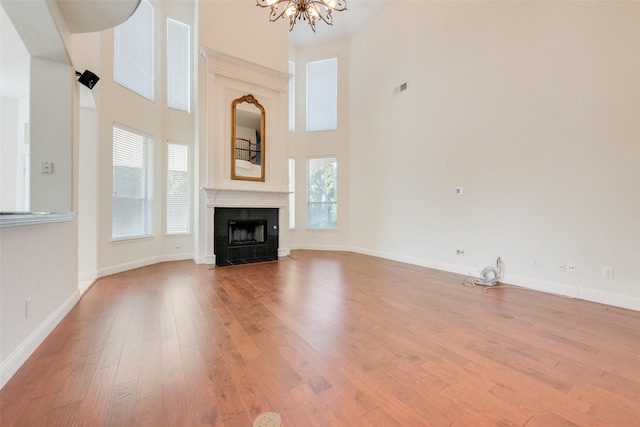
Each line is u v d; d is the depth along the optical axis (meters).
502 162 3.88
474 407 1.43
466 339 2.19
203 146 5.06
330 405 1.43
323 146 6.92
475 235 4.21
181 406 1.42
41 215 2.04
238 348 2.02
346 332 2.30
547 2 3.42
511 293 3.40
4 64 3.40
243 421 1.32
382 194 5.89
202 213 5.07
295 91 7.06
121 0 2.46
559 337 2.23
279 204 5.81
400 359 1.89
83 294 3.28
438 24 4.72
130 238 4.59
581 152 3.16
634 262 2.85
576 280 3.22
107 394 1.51
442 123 4.68
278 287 3.64
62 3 2.41
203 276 4.21
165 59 5.29
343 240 6.77
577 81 3.19
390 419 1.34
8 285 1.67
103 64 4.07
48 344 2.07
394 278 4.13
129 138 4.62
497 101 3.93
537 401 1.48
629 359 1.91
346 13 6.03
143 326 2.40
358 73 6.45
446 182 4.63
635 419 1.35
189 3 5.55
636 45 2.80
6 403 1.43
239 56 5.38
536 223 3.54
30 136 2.67
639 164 2.80
